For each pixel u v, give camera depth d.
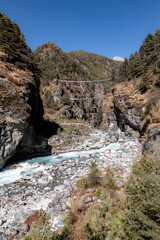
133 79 44.41
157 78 30.22
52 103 77.56
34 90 30.11
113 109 57.03
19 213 9.02
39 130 38.91
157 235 4.29
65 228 7.12
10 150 20.14
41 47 136.75
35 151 28.22
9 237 7.37
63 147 33.03
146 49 44.88
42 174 17.52
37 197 11.74
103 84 140.00
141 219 4.79
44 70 99.62
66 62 109.69
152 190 5.32
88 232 6.27
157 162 7.32
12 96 20.77
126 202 6.52
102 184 12.16
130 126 43.75
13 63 27.09
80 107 91.88
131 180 6.82
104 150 30.41
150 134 16.20
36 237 5.38
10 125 19.83
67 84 96.31
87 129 62.72
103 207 6.88
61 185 13.80
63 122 63.47
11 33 29.36
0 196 12.23
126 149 30.50
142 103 33.56
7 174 17.88
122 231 5.09
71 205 9.67
